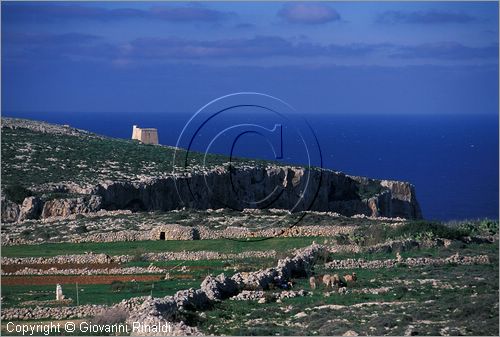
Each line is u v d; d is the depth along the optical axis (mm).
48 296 105750
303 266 120000
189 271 122812
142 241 146000
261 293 103312
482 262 127625
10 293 108062
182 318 88688
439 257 129500
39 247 142000
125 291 108875
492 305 92688
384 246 135625
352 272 119188
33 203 179000
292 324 89125
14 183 192625
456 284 109062
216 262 129750
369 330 82938
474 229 153750
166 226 149500
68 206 181125
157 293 106938
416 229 144000
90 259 130375
